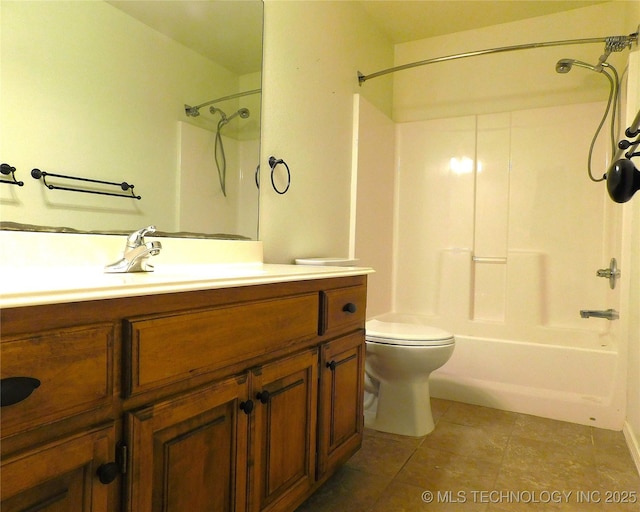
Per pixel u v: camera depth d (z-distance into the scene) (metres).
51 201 1.02
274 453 1.07
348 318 1.42
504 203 2.68
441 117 2.87
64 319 0.61
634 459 1.67
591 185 2.47
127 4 1.21
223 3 1.53
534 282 2.58
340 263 1.93
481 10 2.54
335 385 1.33
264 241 1.73
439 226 2.85
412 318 2.83
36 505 0.59
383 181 2.79
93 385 0.65
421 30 2.79
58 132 1.04
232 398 0.92
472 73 2.78
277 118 1.78
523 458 1.69
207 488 0.87
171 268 1.24
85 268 1.06
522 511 1.34
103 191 1.14
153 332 0.74
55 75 1.04
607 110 2.25
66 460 0.61
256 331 1.00
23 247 0.95
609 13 2.44
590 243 2.47
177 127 1.36
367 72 2.60
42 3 1.01
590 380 2.04
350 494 1.43
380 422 1.96
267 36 1.72
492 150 2.71
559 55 2.56
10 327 0.55
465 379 2.32
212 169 1.49
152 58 1.28
